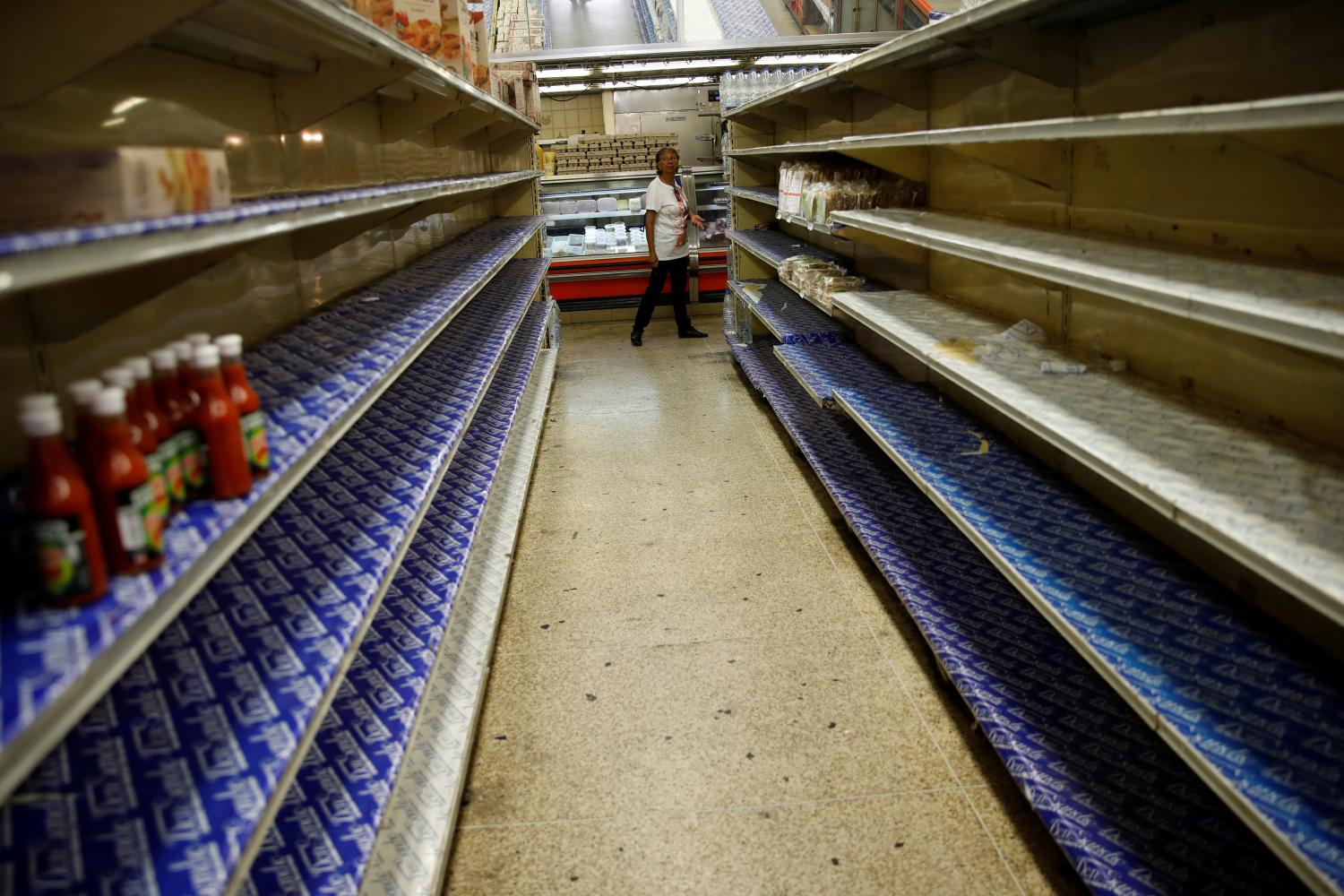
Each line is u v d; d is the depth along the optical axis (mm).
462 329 4137
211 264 1670
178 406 1325
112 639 964
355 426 2662
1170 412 2178
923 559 3084
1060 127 1967
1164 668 1812
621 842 2189
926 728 2572
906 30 7879
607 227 9336
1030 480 2859
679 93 9625
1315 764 1504
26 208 1109
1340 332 1338
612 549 3898
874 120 4977
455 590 2457
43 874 1047
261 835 1135
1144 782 1991
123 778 1195
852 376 4309
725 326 7949
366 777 1722
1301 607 1901
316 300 3025
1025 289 3213
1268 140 1830
